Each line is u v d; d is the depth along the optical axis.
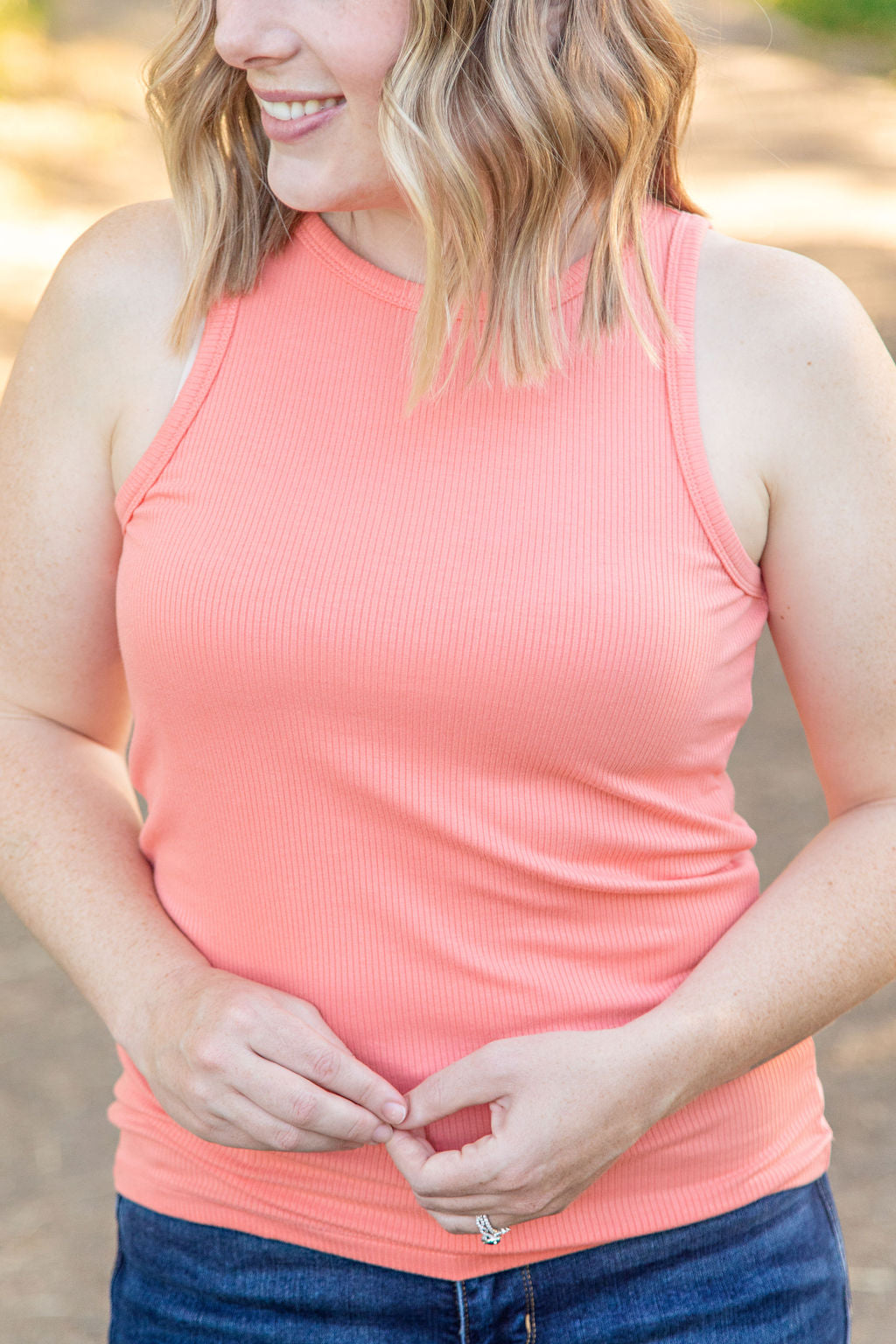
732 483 1.31
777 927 1.35
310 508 1.28
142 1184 1.42
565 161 1.25
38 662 1.44
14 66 11.30
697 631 1.28
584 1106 1.24
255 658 1.25
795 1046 1.44
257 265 1.36
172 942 1.37
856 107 14.41
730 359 1.32
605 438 1.29
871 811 1.42
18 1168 3.05
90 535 1.41
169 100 1.35
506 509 1.27
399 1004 1.31
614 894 1.32
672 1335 1.34
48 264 8.46
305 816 1.29
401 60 1.20
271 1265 1.35
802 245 9.66
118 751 1.56
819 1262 1.42
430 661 1.23
